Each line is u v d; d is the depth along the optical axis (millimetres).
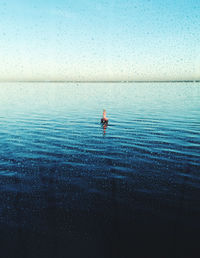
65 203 5586
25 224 4758
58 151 9602
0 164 8094
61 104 27531
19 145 10359
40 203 5527
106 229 4629
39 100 33125
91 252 3982
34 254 3910
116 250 4016
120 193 6090
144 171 7520
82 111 21406
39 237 4379
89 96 41375
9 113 20000
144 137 11781
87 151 9625
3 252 3979
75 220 4910
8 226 4695
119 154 9219
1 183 6582
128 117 17875
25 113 20031
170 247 4102
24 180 6785
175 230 4574
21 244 4172
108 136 12055
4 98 36594
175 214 5113
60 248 4078
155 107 23906
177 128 13742
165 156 8922
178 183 6625
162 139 11352
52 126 14523
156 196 5902
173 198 5797
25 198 5773
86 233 4504
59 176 7094
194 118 16891
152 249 4051
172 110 21453
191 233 4484
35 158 8742
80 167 7855
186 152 9344
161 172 7414
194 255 3920
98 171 7535
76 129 13703
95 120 16703
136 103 28406
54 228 4641
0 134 12352
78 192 6129
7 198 5770
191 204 5508
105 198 5809
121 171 7547
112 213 5176
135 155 9094
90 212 5211
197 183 6598
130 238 4355
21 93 50688
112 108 23500
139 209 5324
